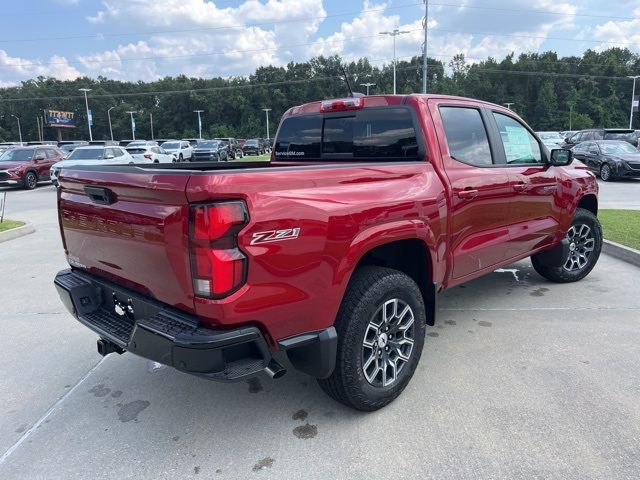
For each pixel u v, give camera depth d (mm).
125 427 3074
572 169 5312
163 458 2764
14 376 3770
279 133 4707
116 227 2781
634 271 6195
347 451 2771
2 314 5105
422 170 3404
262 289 2424
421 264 3482
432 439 2850
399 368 3234
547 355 3871
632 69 106375
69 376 3764
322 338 2717
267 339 2566
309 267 2588
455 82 110812
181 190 2279
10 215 12312
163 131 120188
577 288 5551
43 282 6242
